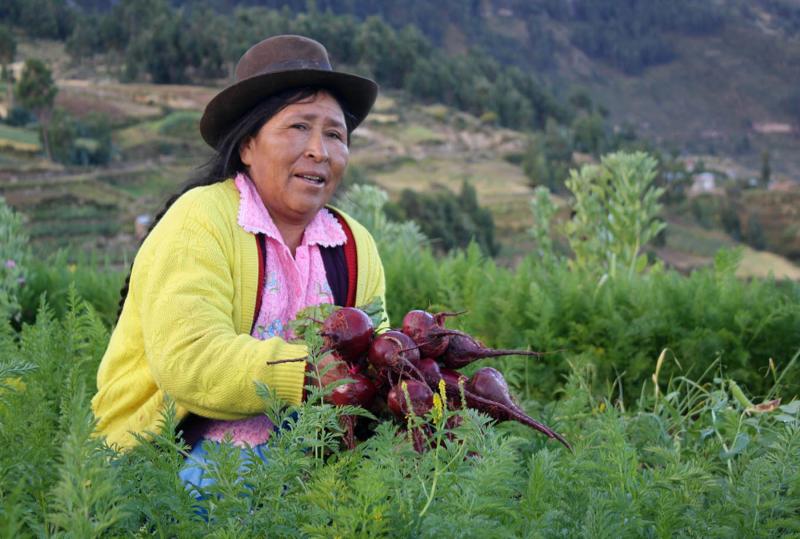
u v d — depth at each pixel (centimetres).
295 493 166
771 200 17562
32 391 202
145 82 18125
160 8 19950
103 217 10338
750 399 385
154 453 167
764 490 177
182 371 218
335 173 260
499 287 462
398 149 16388
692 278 452
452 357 215
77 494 121
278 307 249
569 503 168
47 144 12694
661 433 256
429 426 191
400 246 600
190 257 231
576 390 281
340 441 203
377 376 205
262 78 245
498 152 17238
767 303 410
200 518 156
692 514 172
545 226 609
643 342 405
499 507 146
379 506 140
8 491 165
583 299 428
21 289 539
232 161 260
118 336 245
